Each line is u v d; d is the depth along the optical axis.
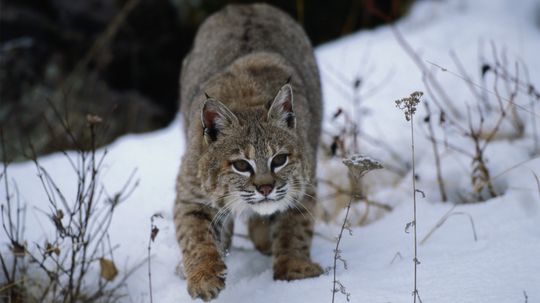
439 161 8.63
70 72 14.17
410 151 9.33
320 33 14.82
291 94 6.62
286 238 6.80
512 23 12.65
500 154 8.51
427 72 10.95
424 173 8.55
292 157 6.60
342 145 8.24
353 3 14.69
